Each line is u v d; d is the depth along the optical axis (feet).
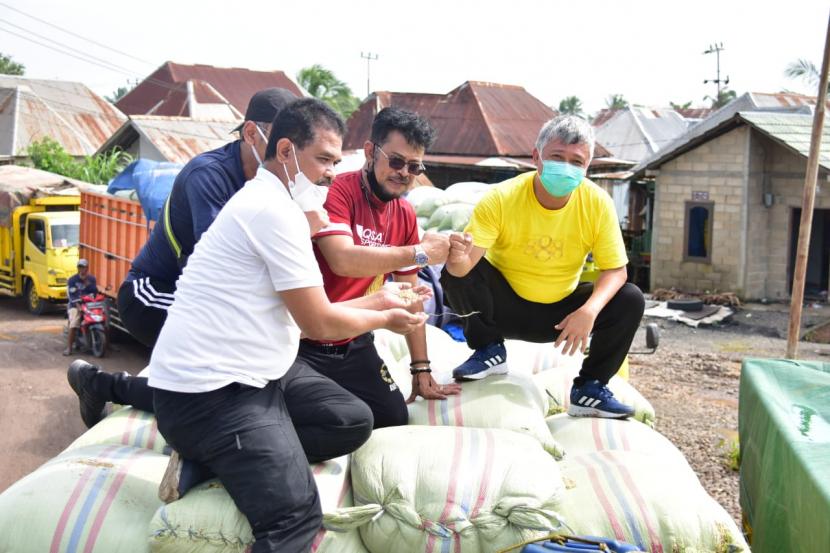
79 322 37.17
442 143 80.12
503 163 73.05
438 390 12.63
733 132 59.47
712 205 60.90
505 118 82.69
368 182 11.84
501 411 12.18
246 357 9.03
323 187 9.77
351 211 11.75
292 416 10.16
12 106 110.93
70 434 25.90
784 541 10.39
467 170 76.43
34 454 23.99
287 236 8.96
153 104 151.33
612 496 10.66
